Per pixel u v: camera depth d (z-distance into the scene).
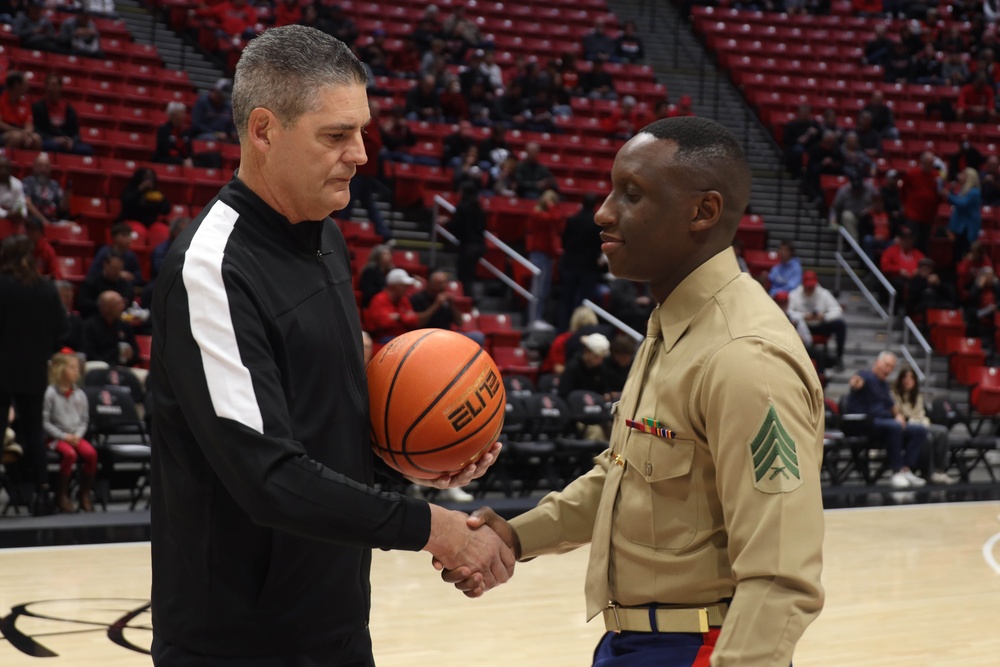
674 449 1.70
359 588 1.81
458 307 9.70
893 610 4.99
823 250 12.98
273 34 1.69
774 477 1.57
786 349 1.63
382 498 1.65
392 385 1.86
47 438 6.61
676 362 1.72
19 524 6.19
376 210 10.70
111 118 11.19
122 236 8.31
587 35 15.53
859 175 13.40
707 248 1.75
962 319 11.79
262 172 1.72
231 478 1.58
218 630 1.70
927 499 8.35
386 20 14.85
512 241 11.30
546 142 12.99
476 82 13.38
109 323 7.66
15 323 6.00
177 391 1.63
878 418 9.10
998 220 13.46
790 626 1.54
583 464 8.39
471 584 1.80
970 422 10.04
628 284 9.86
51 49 11.78
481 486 7.98
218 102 11.28
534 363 9.76
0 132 9.82
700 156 1.72
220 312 1.61
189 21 13.64
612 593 1.79
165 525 1.74
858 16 18.03
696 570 1.69
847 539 6.69
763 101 15.23
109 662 3.88
